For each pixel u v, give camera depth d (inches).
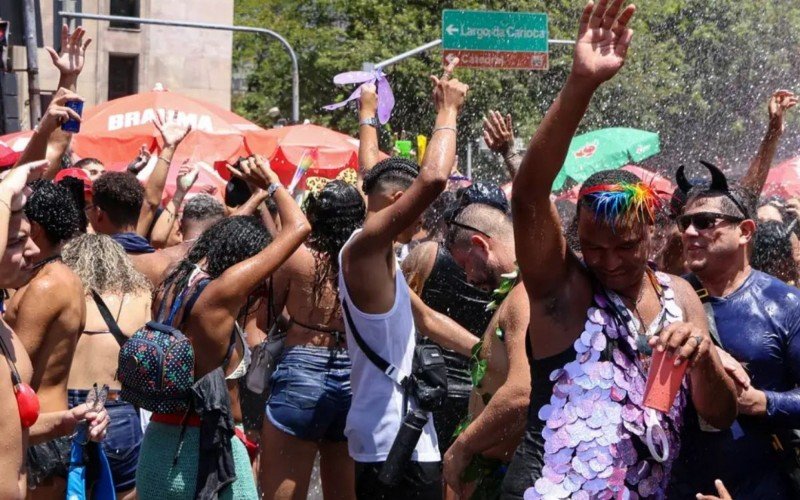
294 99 905.5
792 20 788.0
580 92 116.6
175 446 179.9
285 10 1486.2
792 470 145.8
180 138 294.5
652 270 129.4
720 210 153.5
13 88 593.0
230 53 1449.3
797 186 444.5
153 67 1416.1
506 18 354.3
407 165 198.7
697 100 845.8
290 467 204.5
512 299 157.8
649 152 494.6
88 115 552.4
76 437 176.7
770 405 143.1
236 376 202.1
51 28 1039.0
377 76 236.5
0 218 127.0
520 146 874.8
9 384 131.7
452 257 207.8
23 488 134.6
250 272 179.6
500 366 162.9
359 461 179.5
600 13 116.9
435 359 178.9
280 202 185.2
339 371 204.4
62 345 182.7
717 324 153.3
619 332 123.1
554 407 122.9
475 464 157.8
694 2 849.5
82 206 236.7
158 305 185.6
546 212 121.6
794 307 152.2
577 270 125.6
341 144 556.4
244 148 545.3
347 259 174.1
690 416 139.6
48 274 181.9
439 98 172.1
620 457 121.1
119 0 1401.3
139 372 175.5
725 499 126.0
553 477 121.3
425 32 1240.2
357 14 1330.0
